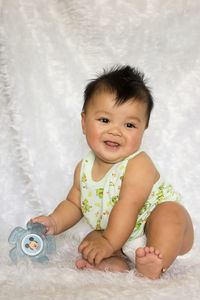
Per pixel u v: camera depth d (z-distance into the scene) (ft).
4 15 6.61
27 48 6.65
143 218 5.21
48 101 6.73
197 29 6.75
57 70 6.77
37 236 4.97
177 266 5.17
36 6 6.68
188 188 6.87
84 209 5.56
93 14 6.72
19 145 6.77
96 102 5.14
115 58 6.84
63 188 6.73
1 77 6.71
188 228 5.06
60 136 6.78
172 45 6.81
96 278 4.33
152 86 6.85
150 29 6.76
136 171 5.14
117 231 4.88
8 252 5.23
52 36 6.74
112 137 5.10
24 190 6.79
